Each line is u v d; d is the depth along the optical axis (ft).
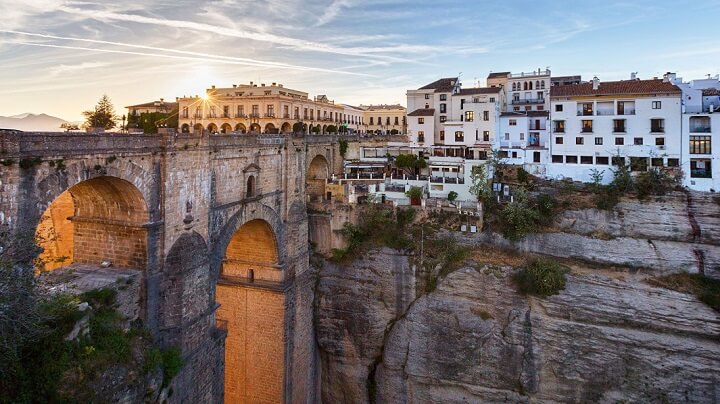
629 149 203.21
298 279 171.94
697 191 181.68
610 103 207.21
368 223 188.24
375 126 480.64
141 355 93.61
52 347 76.59
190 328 113.19
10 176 75.36
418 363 170.50
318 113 382.42
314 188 209.97
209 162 122.01
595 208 182.91
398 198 204.85
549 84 303.68
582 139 212.64
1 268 67.41
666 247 170.19
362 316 181.57
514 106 309.42
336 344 184.34
